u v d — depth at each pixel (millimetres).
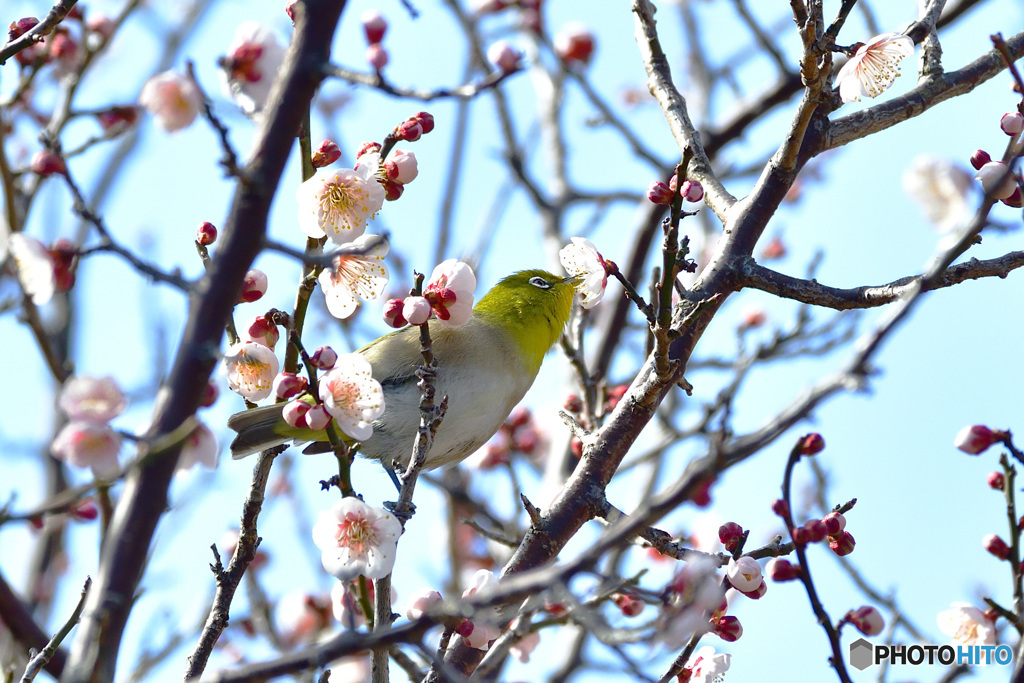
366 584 7723
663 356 8219
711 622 7242
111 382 6059
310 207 7512
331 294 7953
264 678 5367
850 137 10352
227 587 7641
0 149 9469
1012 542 7559
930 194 7637
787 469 6863
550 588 5156
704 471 4980
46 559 13617
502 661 9539
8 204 9500
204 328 5660
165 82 5957
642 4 11398
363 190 7527
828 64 8844
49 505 5578
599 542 5195
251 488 7703
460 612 5367
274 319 7285
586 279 8125
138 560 5379
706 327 9633
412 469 7508
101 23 11852
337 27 6141
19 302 9484
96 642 5121
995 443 7645
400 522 7371
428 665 9062
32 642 8180
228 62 6453
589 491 9148
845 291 9180
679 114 11109
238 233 5777
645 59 11438
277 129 5879
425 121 7969
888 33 8617
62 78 12188
